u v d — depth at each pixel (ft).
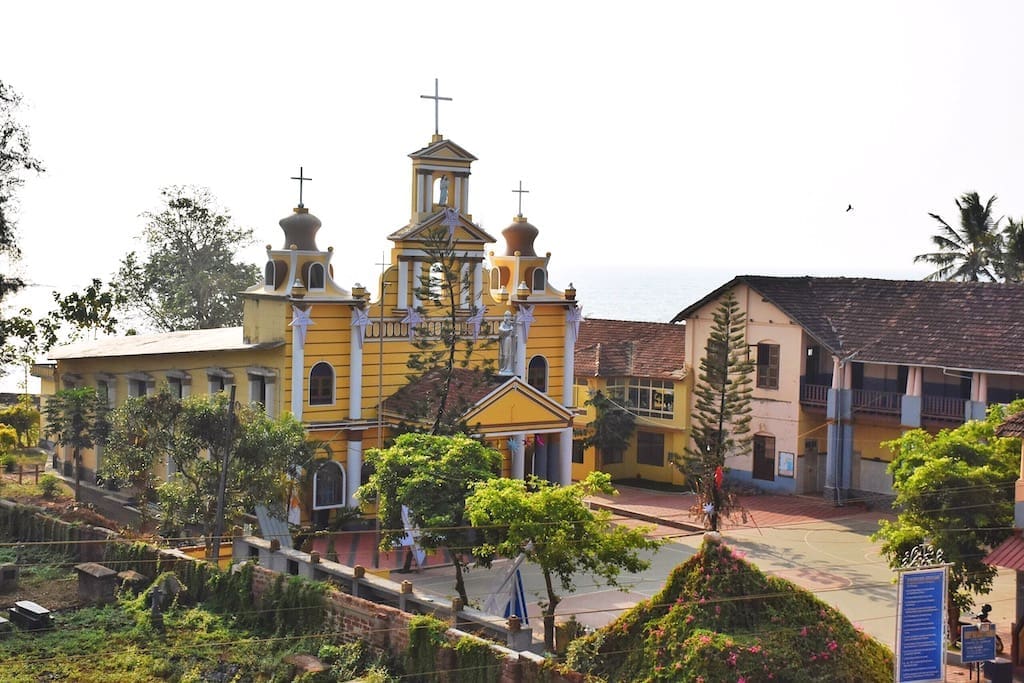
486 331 149.89
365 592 106.11
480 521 96.22
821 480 165.27
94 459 166.50
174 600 111.24
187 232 242.37
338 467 144.77
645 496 165.68
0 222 151.84
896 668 80.38
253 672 97.04
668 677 77.10
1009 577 124.47
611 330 189.06
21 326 165.78
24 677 93.35
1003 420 103.30
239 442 121.80
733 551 81.92
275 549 113.91
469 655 89.71
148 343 168.55
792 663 76.84
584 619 106.42
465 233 154.51
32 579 120.06
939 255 218.38
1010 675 88.63
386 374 150.00
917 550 99.50
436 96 155.02
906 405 152.56
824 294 168.25
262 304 145.69
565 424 150.61
